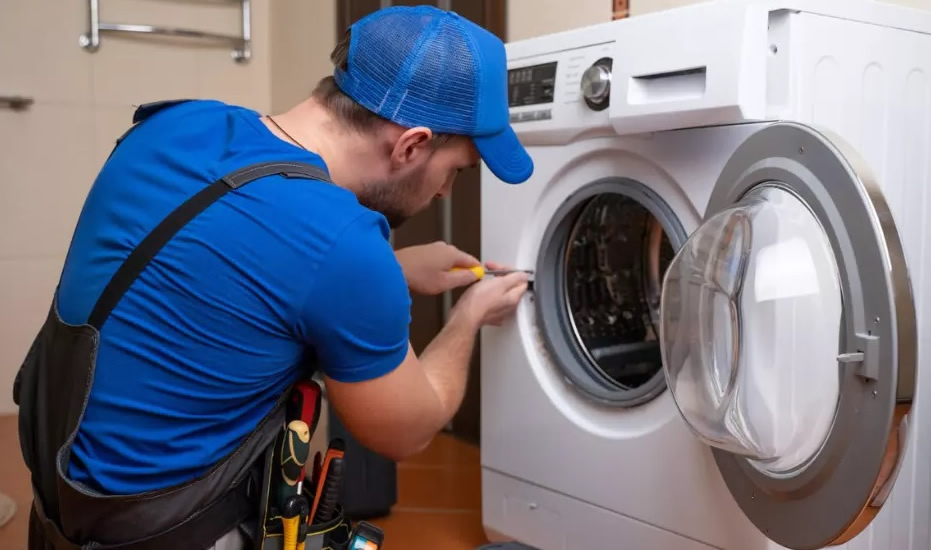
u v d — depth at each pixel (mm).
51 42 2973
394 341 1002
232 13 3326
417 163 1111
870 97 1303
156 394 949
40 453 1022
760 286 1099
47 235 3029
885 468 940
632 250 1702
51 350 1012
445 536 1907
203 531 995
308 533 1080
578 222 1596
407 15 1098
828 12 1238
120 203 994
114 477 951
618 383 1569
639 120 1354
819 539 1027
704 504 1325
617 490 1474
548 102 1536
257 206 944
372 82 1062
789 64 1200
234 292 938
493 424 1733
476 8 2410
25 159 2971
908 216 1372
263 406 1026
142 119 1121
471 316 1396
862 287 957
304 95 3096
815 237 1025
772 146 1109
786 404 1060
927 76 1396
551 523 1618
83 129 3057
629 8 1913
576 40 1490
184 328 941
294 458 1015
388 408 1031
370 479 1997
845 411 978
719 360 1155
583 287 1655
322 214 946
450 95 1067
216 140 1021
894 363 916
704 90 1252
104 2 3047
